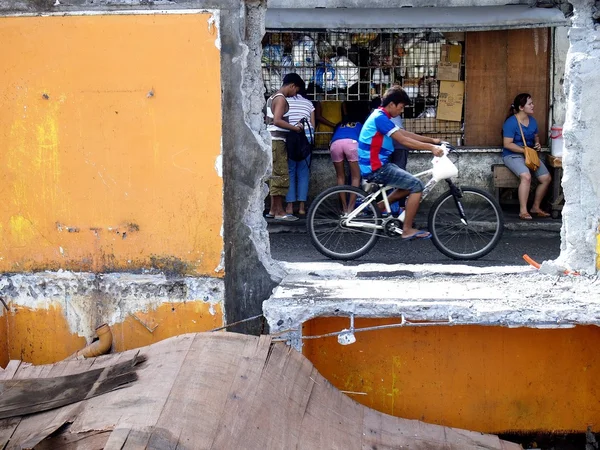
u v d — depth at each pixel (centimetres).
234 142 468
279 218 1034
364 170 778
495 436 447
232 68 461
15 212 487
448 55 1105
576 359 468
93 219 482
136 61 466
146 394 368
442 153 780
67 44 470
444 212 814
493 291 465
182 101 467
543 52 1095
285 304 437
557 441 475
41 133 479
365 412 432
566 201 492
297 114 1029
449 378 473
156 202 477
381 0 1071
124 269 484
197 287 481
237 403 370
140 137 472
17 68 475
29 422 375
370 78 1111
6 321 496
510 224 1017
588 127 471
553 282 484
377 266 548
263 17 471
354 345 473
